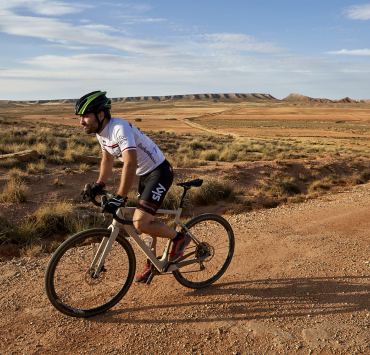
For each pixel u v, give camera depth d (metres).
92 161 13.82
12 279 4.92
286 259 5.46
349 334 3.60
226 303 4.20
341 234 6.73
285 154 21.84
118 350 3.43
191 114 169.88
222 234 5.21
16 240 6.71
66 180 10.82
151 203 3.87
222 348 3.45
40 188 9.98
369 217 7.91
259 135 67.25
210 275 4.71
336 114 172.50
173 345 3.50
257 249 5.91
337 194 11.96
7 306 4.20
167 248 4.28
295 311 4.02
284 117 149.75
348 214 8.22
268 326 3.75
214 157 19.06
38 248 6.24
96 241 5.86
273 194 12.31
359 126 105.19
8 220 7.63
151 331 3.70
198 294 4.41
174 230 4.25
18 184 9.47
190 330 3.71
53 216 7.63
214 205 10.33
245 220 7.91
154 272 4.30
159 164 3.94
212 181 11.23
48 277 3.73
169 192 10.17
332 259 5.45
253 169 14.85
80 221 7.67
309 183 14.73
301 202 10.80
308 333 3.63
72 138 20.02
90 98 3.57
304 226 7.30
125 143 3.62
